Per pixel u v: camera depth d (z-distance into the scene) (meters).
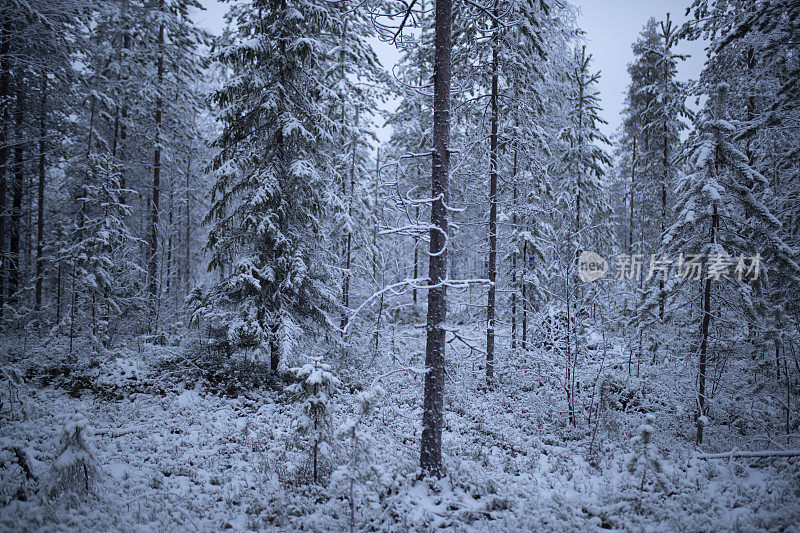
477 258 21.42
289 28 11.97
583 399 10.73
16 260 18.86
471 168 13.70
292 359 11.41
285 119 11.81
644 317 9.13
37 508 5.87
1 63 14.95
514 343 14.54
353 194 17.27
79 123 18.61
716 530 5.63
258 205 11.74
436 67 7.18
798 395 10.12
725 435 9.11
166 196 21.81
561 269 10.98
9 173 17.03
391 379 12.98
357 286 19.23
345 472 5.85
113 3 18.56
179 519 6.05
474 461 7.92
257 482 7.12
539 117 14.81
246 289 11.71
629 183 24.95
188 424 9.53
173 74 19.80
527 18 12.14
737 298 8.34
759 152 12.04
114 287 15.38
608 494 6.75
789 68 10.97
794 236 10.26
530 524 5.87
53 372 12.50
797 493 6.68
